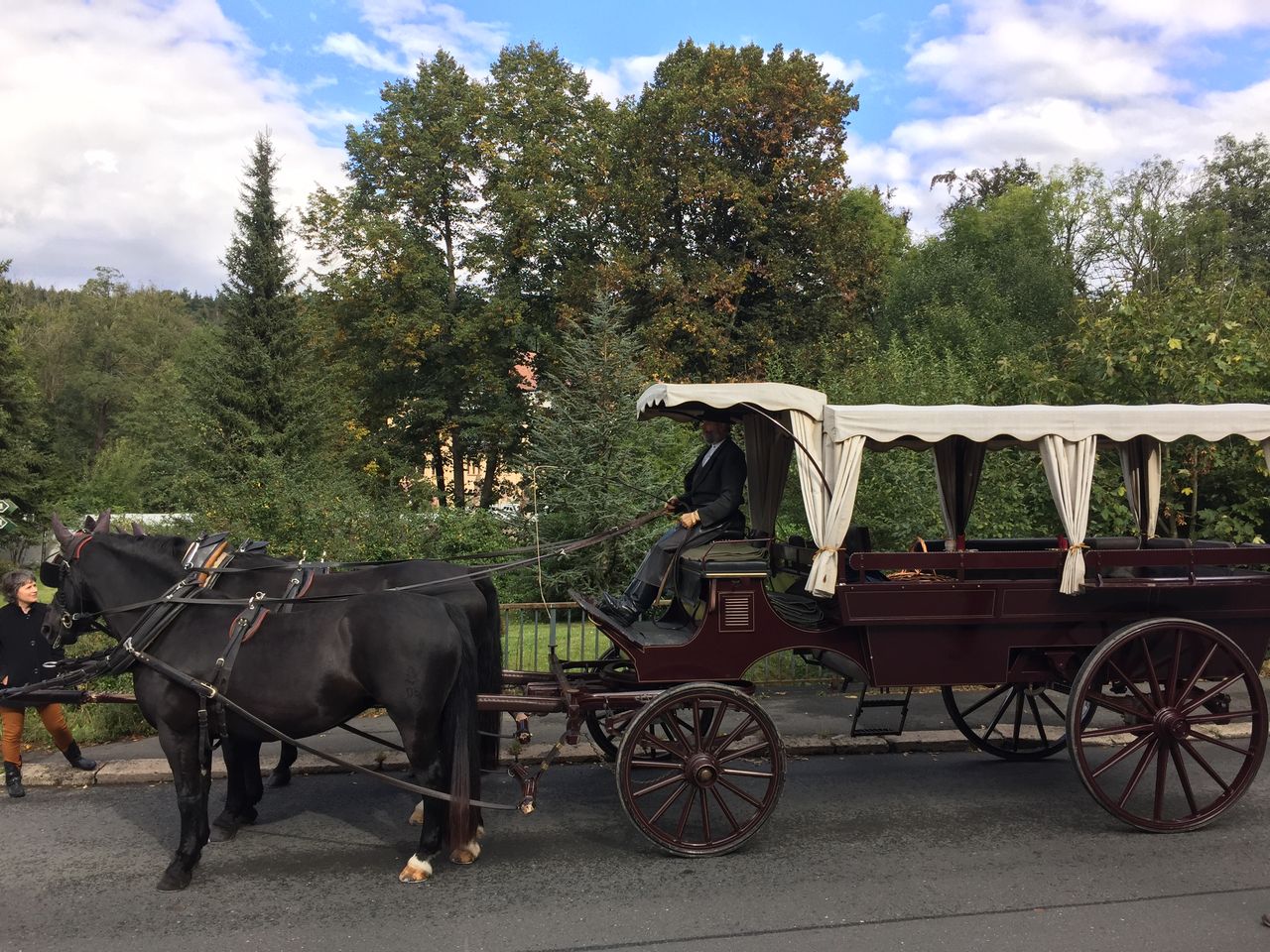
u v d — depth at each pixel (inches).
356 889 193.9
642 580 242.8
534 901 186.7
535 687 232.5
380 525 508.7
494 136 1115.3
